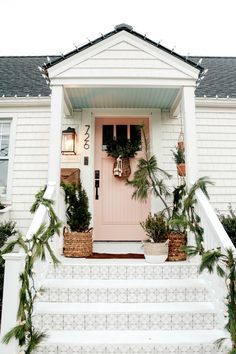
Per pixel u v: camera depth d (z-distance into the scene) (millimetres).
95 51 3836
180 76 3803
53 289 2984
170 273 3223
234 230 4020
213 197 4852
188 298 2994
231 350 2207
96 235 4824
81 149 4828
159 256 3340
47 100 5023
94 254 4055
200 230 3170
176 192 3920
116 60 3824
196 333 2645
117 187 4969
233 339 2273
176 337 2564
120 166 4926
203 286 3004
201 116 5105
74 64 3801
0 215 4590
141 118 5098
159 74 3803
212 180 4906
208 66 7137
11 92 5324
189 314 2752
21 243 2516
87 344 2469
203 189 3396
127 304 2918
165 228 3500
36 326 2713
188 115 3770
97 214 4875
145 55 3844
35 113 5117
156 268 3225
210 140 5039
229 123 5109
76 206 4113
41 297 2957
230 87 5715
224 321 2621
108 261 3512
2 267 3221
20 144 5023
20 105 5117
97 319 2736
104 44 3855
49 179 3598
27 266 2488
